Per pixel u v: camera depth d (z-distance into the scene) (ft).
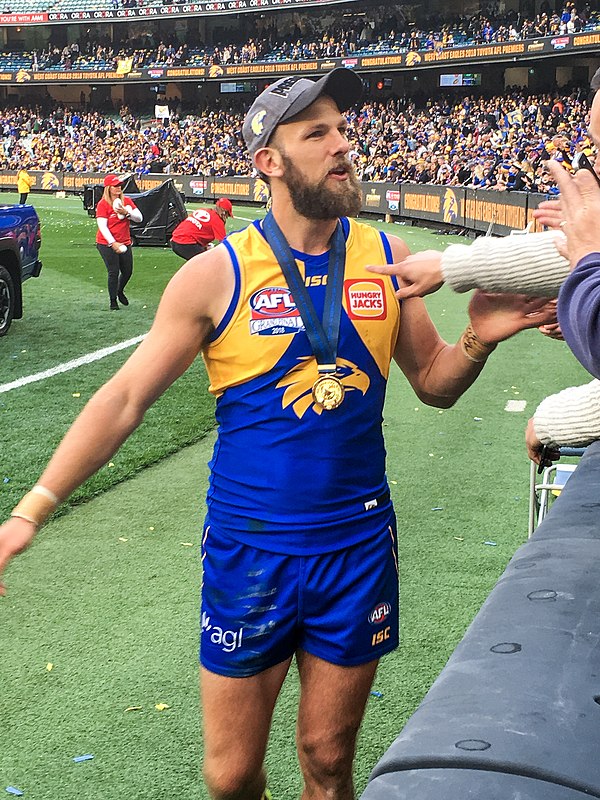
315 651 7.34
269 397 7.12
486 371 33.14
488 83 145.07
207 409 28.04
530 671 4.19
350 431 7.20
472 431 25.48
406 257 7.59
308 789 7.75
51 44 196.75
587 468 7.29
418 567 16.65
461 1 148.05
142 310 45.98
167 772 10.88
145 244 81.51
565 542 5.72
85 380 30.94
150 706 12.30
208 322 7.23
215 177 143.54
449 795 3.34
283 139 6.88
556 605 4.84
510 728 3.73
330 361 7.08
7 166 178.40
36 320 42.96
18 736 11.65
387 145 128.88
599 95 5.18
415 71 150.82
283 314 7.07
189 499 20.35
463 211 86.48
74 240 85.97
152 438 24.89
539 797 3.30
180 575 16.48
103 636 14.26
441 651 13.64
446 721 3.83
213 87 185.98
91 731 11.75
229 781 7.57
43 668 13.32
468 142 114.32
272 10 162.61
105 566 16.84
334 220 7.20
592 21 116.67
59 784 10.68
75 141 177.17
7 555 7.00
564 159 84.84
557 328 7.14
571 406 7.40
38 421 25.99
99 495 20.58
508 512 19.29
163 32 191.31
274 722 11.90
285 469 7.11
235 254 7.13
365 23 156.35
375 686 12.67
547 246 6.07
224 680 7.41
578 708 3.88
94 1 189.16
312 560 7.12
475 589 15.70
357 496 7.28
